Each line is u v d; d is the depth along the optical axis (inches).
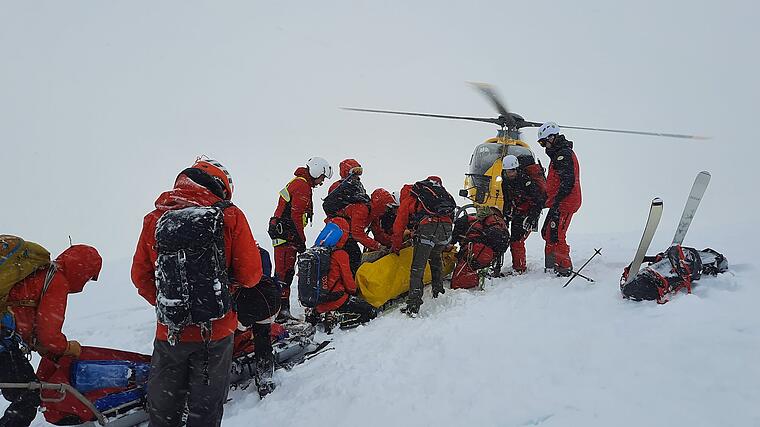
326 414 146.4
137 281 127.6
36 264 135.9
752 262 204.4
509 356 158.2
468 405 136.6
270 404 159.6
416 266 222.7
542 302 203.6
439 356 168.4
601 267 247.8
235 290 158.1
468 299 227.8
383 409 141.6
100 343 223.8
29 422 136.3
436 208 222.8
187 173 127.0
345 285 219.1
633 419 119.5
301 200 240.1
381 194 255.8
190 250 118.1
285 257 240.7
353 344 198.7
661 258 195.2
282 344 194.5
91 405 140.1
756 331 146.4
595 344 155.9
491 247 245.6
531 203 264.4
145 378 152.3
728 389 124.1
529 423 125.5
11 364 132.0
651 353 144.6
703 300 171.2
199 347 122.1
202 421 123.2
